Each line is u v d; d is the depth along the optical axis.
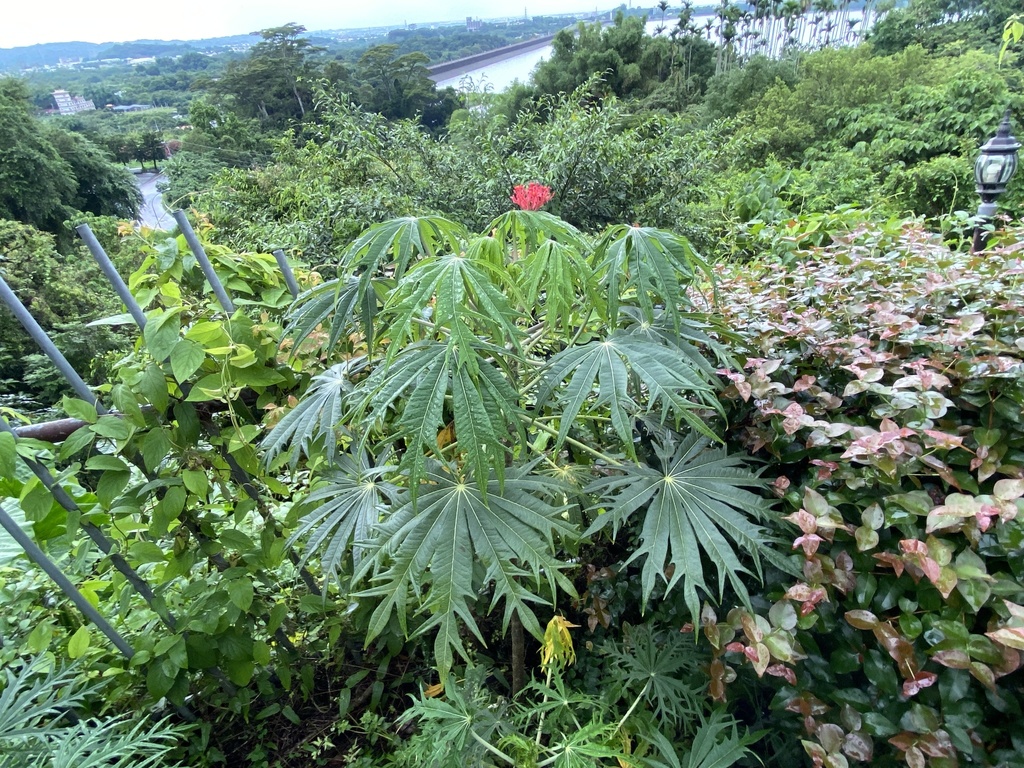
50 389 7.82
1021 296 1.24
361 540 0.95
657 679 1.13
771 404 1.11
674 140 4.92
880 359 1.11
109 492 1.16
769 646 0.93
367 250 1.00
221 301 1.28
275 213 7.32
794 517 0.96
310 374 1.41
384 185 5.14
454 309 0.81
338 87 5.40
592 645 1.36
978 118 9.55
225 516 1.46
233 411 1.27
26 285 8.66
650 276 0.97
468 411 0.81
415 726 1.43
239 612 1.30
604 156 4.62
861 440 0.95
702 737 1.00
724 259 3.55
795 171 8.92
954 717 0.86
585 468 1.14
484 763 1.00
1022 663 0.88
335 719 1.49
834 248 2.21
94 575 1.41
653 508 1.01
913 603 0.92
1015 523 0.89
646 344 0.98
